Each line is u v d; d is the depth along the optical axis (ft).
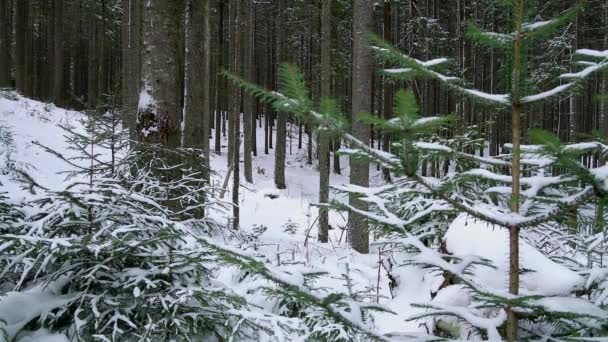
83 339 10.41
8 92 57.41
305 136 110.42
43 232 12.28
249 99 58.90
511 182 5.55
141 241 11.53
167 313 11.00
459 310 5.96
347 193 7.22
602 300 6.50
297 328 10.98
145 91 20.10
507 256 8.38
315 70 69.41
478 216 5.31
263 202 46.21
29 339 10.56
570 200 4.76
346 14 62.85
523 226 5.21
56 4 79.30
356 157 5.26
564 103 58.34
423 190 6.66
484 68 66.85
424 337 5.88
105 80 101.19
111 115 17.08
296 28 74.18
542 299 5.16
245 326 12.14
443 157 6.39
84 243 10.86
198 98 32.27
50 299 11.43
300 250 24.44
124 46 51.29
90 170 15.94
